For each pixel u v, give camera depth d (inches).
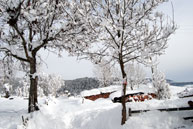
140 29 250.1
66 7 289.1
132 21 236.1
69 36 330.6
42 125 279.7
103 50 268.7
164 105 269.1
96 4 243.9
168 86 685.3
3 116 315.3
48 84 1934.1
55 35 326.6
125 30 228.4
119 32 250.1
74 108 377.1
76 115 316.5
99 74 1433.3
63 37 328.8
